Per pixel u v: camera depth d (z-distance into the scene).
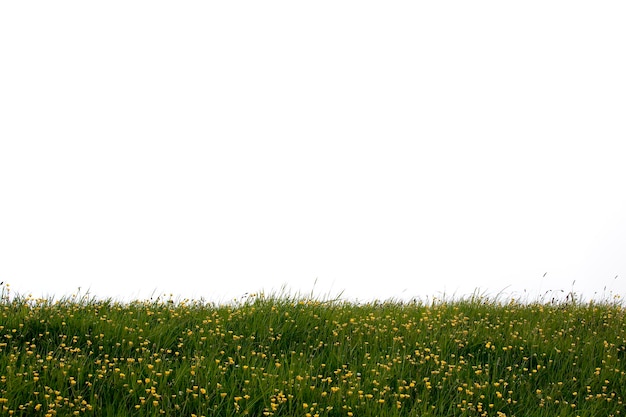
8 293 9.93
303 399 7.50
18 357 7.98
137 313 10.15
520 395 8.17
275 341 9.55
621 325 11.13
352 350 9.13
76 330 8.94
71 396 7.15
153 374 7.61
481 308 11.88
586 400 8.16
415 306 12.00
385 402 7.48
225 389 7.45
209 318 10.00
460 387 7.88
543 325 10.73
